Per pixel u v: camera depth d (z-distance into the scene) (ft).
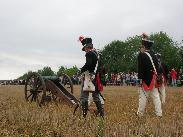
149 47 35.73
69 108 39.68
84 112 34.01
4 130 23.40
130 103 48.34
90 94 37.65
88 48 34.30
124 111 37.88
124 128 24.44
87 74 34.24
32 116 29.19
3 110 33.71
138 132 23.94
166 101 53.16
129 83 172.65
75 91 91.66
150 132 23.99
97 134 23.09
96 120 27.63
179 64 303.89
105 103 48.14
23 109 34.55
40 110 34.88
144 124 26.61
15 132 23.79
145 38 35.65
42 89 47.55
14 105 40.27
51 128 24.48
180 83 148.97
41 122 26.40
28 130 24.16
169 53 307.78
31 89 48.37
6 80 279.08
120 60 342.23
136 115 33.24
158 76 35.01
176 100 55.77
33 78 48.32
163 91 36.50
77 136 23.09
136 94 75.61
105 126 25.00
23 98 57.88
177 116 33.22
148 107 43.60
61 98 45.06
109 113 36.70
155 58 35.35
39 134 23.35
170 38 321.32
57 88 45.73
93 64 33.86
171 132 24.20
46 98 46.88
